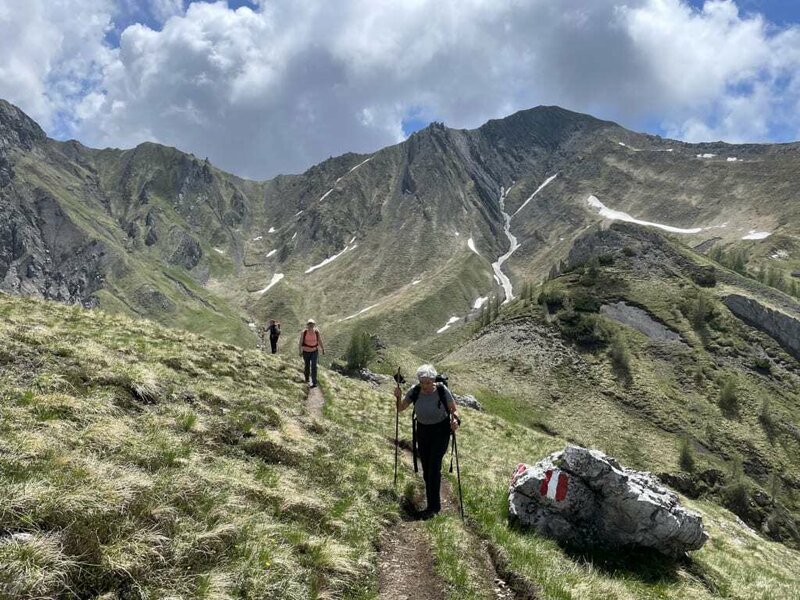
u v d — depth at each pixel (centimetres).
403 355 14475
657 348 14562
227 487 957
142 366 1573
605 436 11094
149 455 971
